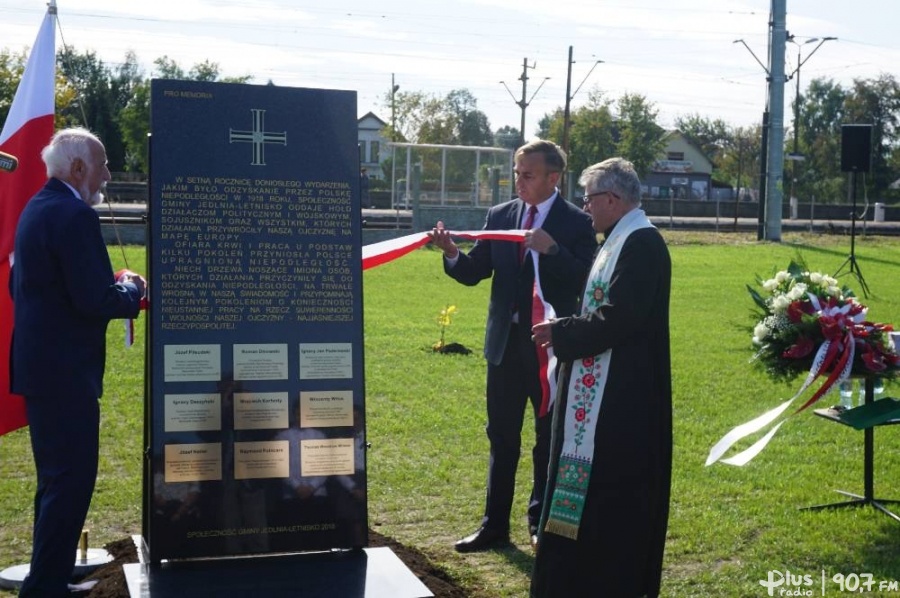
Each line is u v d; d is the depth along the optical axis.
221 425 4.72
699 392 9.95
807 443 7.91
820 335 5.89
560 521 4.39
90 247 4.45
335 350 4.88
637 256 4.30
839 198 79.12
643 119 57.69
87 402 4.50
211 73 54.19
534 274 5.54
